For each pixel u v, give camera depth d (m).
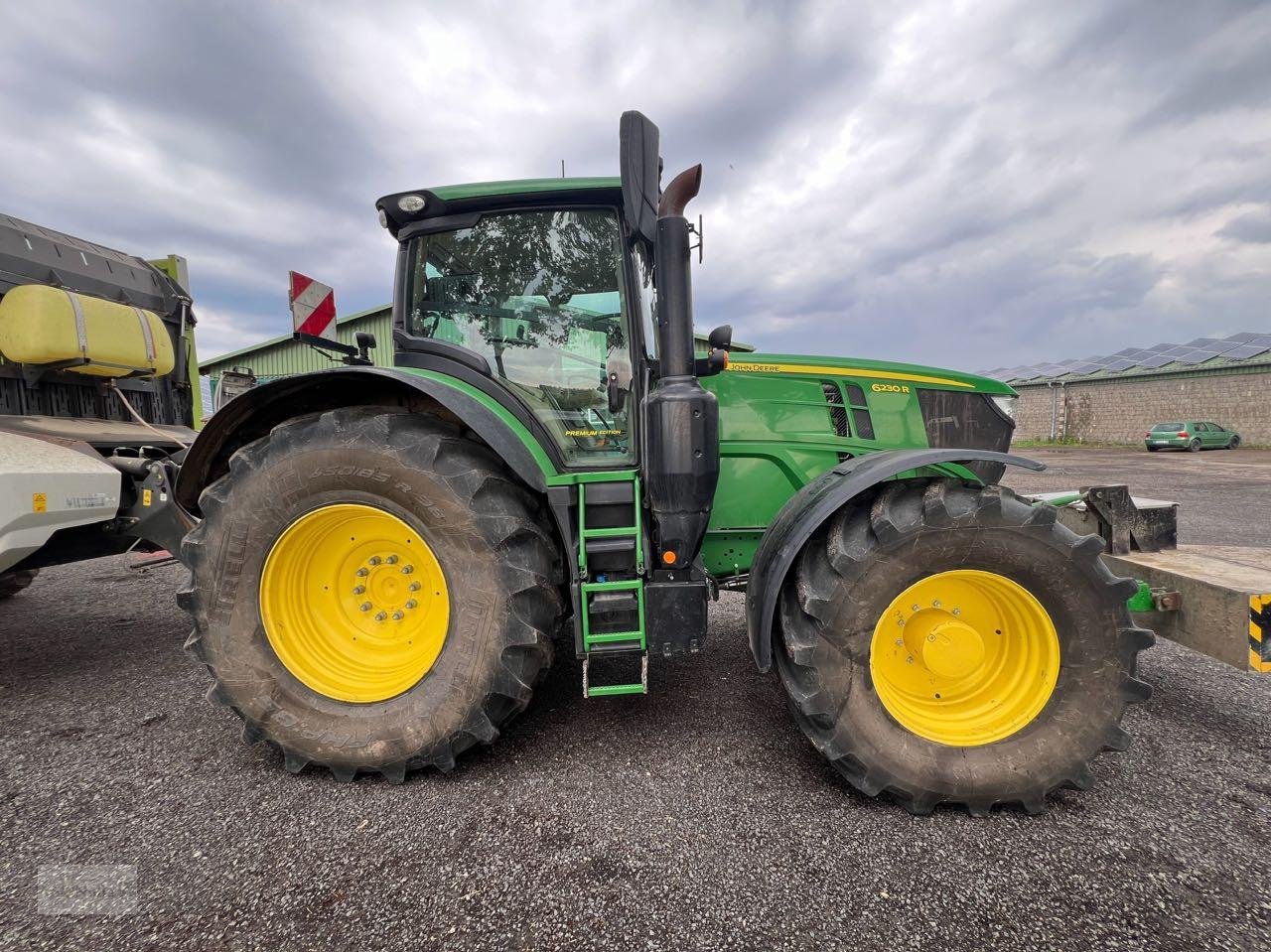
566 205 2.43
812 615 1.93
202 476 2.56
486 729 2.09
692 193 1.98
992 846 1.75
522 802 1.97
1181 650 3.26
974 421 2.90
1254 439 23.41
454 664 2.08
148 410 3.80
